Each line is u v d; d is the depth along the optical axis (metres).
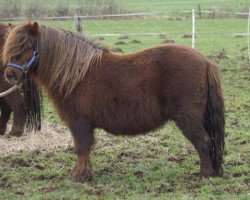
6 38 6.67
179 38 20.70
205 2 31.69
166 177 6.55
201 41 20.05
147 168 6.97
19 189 6.14
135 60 6.20
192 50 6.24
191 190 6.01
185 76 6.04
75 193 5.95
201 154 6.27
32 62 6.15
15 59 6.09
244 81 13.22
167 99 6.09
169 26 23.83
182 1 33.03
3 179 6.57
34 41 6.16
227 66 15.21
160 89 6.09
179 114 6.11
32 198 5.81
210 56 16.77
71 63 6.21
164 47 6.21
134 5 31.25
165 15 26.86
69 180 6.38
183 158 7.38
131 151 7.74
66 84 6.21
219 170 6.38
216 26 23.53
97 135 8.53
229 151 7.71
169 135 8.57
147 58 6.17
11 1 21.81
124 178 6.54
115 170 6.89
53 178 6.59
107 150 7.79
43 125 9.21
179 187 6.12
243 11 25.84
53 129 9.00
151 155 7.55
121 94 6.13
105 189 6.09
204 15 26.09
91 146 6.40
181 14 27.08
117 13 24.89
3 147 7.93
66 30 6.40
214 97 6.16
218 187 6.04
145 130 6.29
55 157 7.47
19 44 6.06
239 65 15.29
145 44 19.14
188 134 6.16
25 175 6.70
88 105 6.23
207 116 6.24
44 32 6.23
